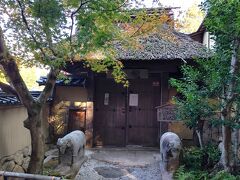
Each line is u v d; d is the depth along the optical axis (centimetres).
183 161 698
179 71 979
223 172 554
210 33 576
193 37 1311
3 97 689
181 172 616
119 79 703
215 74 555
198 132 728
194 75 628
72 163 718
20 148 757
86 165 804
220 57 565
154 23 602
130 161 843
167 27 747
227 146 580
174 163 673
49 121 1066
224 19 520
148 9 579
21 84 527
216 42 579
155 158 879
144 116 1063
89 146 1031
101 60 652
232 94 545
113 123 1073
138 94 1065
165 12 609
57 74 563
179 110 680
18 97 556
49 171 697
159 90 1055
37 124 553
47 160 818
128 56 898
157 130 1054
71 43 477
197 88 611
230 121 555
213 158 677
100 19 480
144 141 1059
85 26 455
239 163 596
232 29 527
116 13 483
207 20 551
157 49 936
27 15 477
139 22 589
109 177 710
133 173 740
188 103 625
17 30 492
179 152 677
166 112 834
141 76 1034
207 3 537
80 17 454
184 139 985
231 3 487
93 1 458
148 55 899
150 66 975
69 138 727
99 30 468
